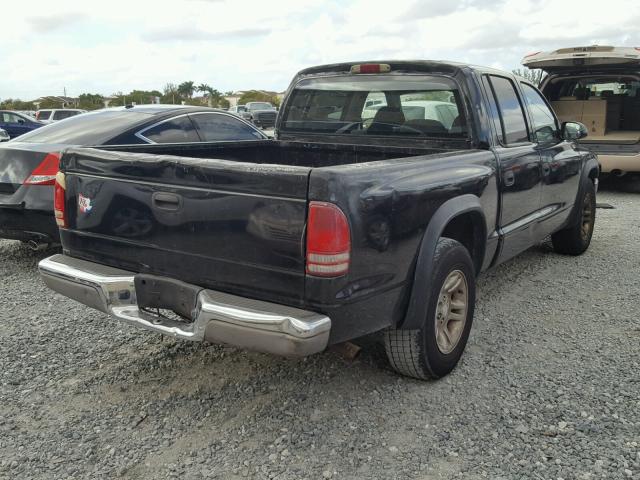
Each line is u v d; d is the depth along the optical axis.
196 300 3.06
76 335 4.39
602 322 4.61
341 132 4.95
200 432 3.17
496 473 2.82
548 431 3.13
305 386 3.63
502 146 4.45
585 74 10.17
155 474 2.83
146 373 3.81
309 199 2.73
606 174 10.88
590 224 6.57
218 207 2.98
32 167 5.62
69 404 3.44
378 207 2.95
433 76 4.38
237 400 3.48
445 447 3.02
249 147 5.10
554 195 5.41
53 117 24.50
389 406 3.40
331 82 4.95
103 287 3.35
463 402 3.44
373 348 4.12
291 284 2.82
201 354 4.08
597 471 2.82
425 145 4.48
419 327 3.38
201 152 4.67
